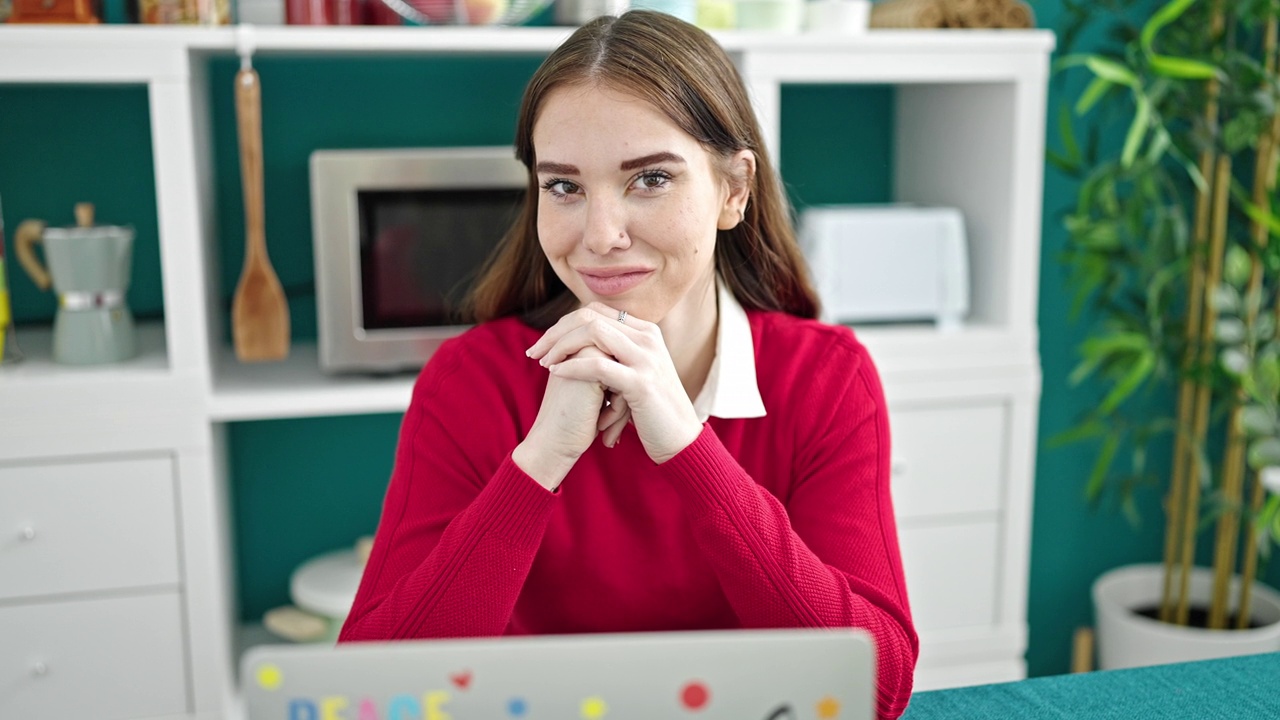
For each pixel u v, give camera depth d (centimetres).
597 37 93
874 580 104
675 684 57
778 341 114
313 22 184
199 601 186
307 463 227
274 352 190
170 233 177
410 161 192
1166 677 97
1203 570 247
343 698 56
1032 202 208
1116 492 260
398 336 196
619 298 94
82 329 184
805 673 57
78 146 208
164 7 177
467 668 56
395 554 103
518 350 112
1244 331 214
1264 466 207
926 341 207
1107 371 232
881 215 209
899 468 210
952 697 95
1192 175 211
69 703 183
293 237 220
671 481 92
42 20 172
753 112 102
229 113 213
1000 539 217
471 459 108
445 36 182
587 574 108
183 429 182
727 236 114
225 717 189
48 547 179
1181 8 202
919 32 200
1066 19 238
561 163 91
